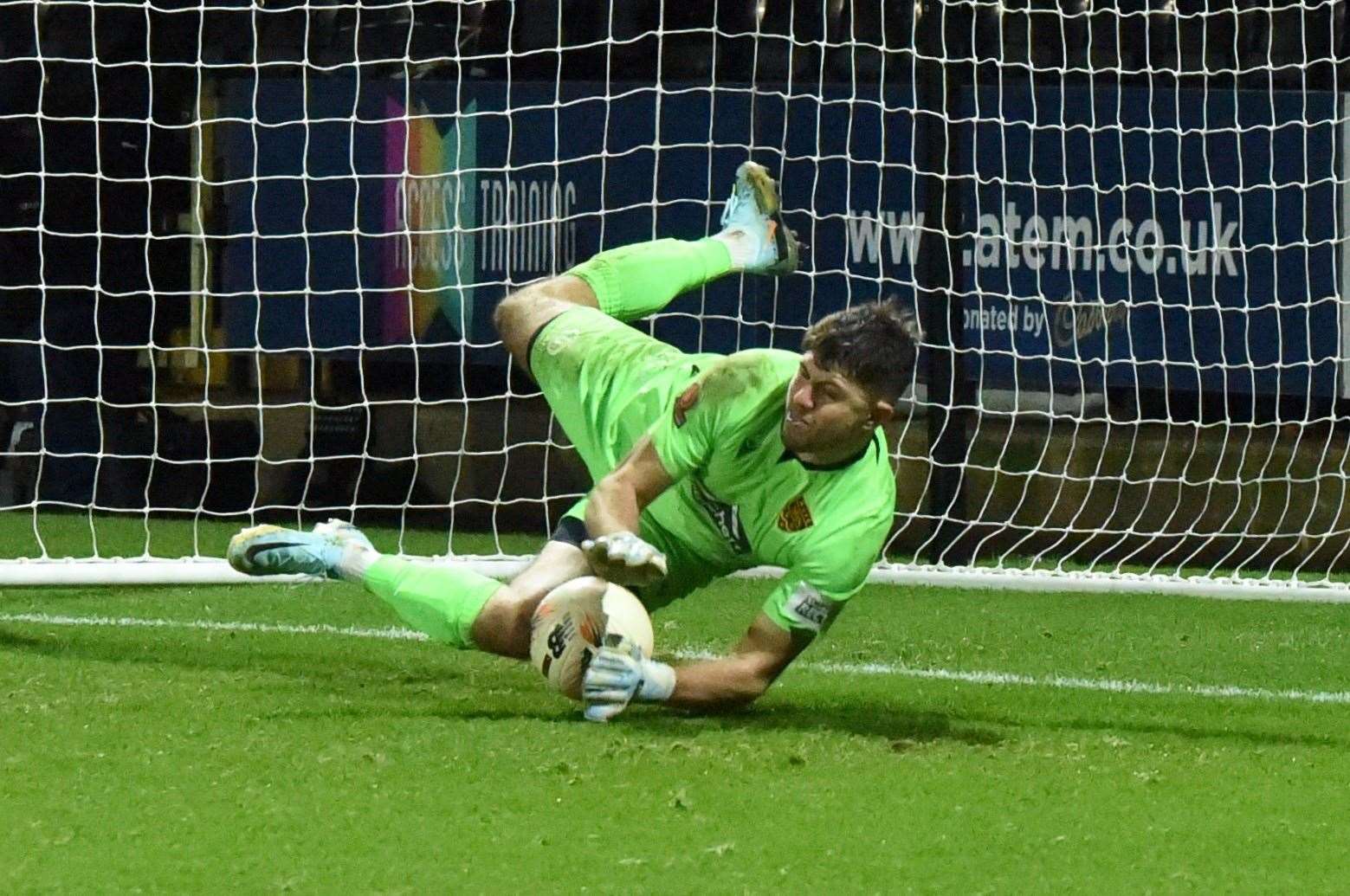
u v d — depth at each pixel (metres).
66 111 33.62
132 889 10.93
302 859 11.57
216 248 32.78
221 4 32.62
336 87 31.61
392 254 31.61
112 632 20.89
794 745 14.98
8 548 29.73
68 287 27.81
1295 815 13.21
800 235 29.92
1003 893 11.16
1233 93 28.84
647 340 17.53
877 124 29.52
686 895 10.97
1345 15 29.05
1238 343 29.12
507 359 31.08
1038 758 14.86
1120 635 22.48
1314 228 28.73
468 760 14.20
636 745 14.80
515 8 31.25
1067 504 30.81
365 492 34.56
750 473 15.29
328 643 20.20
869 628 22.59
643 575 13.82
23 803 12.83
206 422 28.95
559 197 30.66
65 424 34.78
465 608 16.09
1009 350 29.55
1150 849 12.20
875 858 11.82
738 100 29.94
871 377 14.48
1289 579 28.48
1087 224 29.30
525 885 11.10
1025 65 28.41
